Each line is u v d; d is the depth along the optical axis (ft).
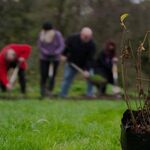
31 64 90.02
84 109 36.83
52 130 22.45
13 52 53.98
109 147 18.66
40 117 27.37
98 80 56.03
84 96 58.08
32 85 84.74
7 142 18.67
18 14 98.68
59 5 100.12
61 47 54.19
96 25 96.12
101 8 96.32
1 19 97.55
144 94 15.35
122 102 44.83
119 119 27.76
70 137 21.21
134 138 14.74
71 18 99.96
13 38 98.07
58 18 100.32
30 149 18.10
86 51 54.90
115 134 21.56
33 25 99.71
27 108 35.60
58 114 31.01
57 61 54.80
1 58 54.39
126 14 15.01
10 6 97.81
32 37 98.73
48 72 55.06
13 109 34.88
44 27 54.08
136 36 85.71
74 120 27.73
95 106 40.75
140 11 88.12
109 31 94.89
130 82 67.62
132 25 87.25
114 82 57.41
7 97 52.54
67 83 56.29
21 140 18.97
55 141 19.80
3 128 22.30
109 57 57.41
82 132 22.25
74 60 55.16
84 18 99.04
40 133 21.34
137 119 15.44
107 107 38.63
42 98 52.26
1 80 55.06
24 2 98.84
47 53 53.98
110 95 57.82
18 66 54.85
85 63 55.57
